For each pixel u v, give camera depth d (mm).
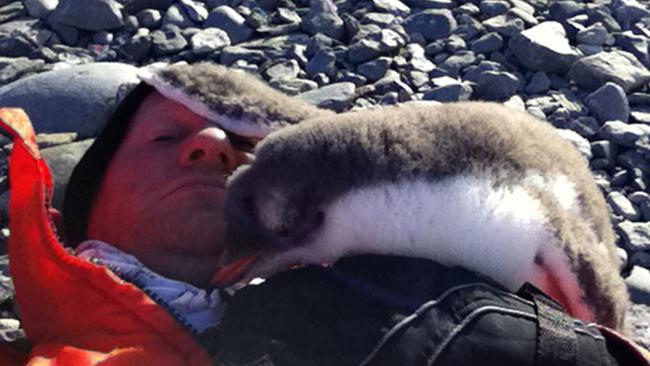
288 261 941
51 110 1584
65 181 1411
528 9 1934
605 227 978
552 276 922
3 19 1851
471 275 887
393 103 1705
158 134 1080
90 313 977
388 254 899
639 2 2006
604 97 1719
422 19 1890
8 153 1520
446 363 850
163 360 936
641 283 1393
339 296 885
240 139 1085
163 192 1056
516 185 910
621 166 1632
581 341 870
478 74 1781
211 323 979
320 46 1809
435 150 903
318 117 977
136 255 1062
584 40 1861
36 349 995
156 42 1809
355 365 855
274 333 878
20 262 1011
